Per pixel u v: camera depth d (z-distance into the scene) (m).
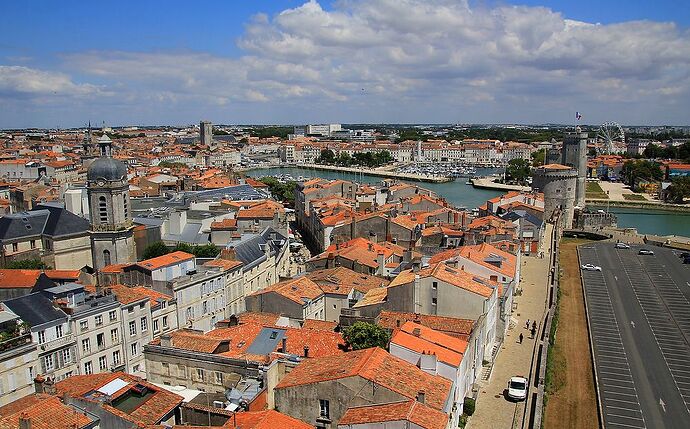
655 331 146.38
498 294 125.69
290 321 113.25
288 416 69.62
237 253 158.88
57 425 63.38
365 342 92.00
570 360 126.44
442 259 138.50
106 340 110.06
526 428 92.19
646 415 102.56
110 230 161.25
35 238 180.50
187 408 74.44
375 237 189.75
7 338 93.62
